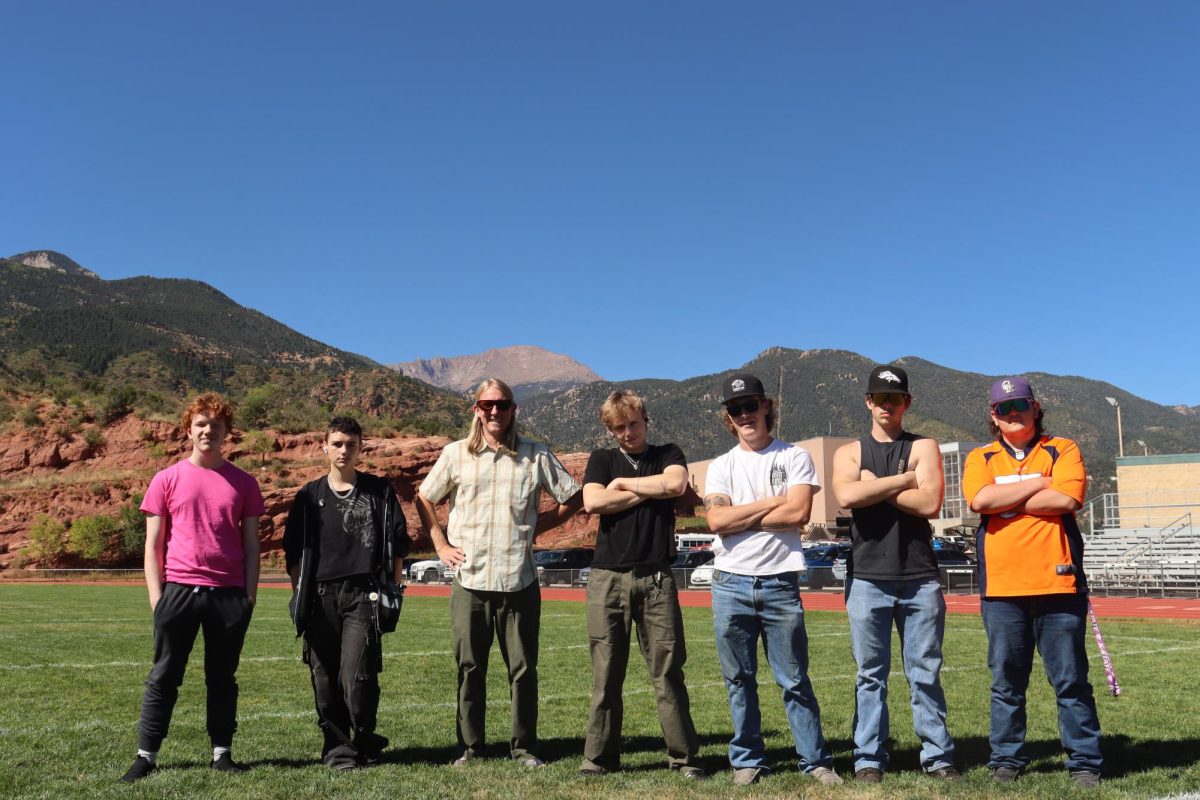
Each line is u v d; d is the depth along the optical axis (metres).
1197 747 6.25
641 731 7.07
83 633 14.73
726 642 5.64
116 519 58.62
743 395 5.76
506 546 5.94
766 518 5.58
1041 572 5.38
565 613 19.88
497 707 8.09
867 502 5.51
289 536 5.99
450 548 6.05
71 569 51.34
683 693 5.74
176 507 5.64
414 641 13.59
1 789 5.12
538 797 4.99
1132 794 4.98
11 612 19.97
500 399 6.01
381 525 5.97
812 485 5.66
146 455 70.75
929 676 5.53
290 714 7.73
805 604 22.61
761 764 5.52
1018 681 5.52
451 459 6.18
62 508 62.69
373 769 5.69
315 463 69.62
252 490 5.88
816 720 5.57
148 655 11.73
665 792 5.11
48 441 70.50
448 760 6.05
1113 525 39.78
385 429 79.88
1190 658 11.20
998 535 5.54
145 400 78.50
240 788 5.15
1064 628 5.39
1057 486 5.35
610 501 5.72
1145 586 28.44
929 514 5.52
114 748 6.23
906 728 7.06
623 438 5.91
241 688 9.17
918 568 5.57
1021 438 5.67
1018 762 5.48
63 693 8.66
